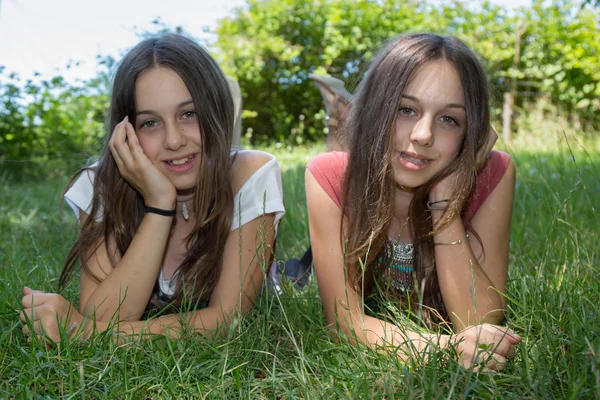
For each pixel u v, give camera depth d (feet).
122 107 6.21
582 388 4.25
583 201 10.89
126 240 6.56
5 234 10.91
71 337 5.51
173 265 6.80
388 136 5.80
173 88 5.94
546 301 5.89
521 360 4.94
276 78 34.24
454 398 4.21
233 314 5.67
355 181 6.04
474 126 5.86
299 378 4.84
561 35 31.63
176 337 5.50
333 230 6.23
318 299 6.73
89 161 7.84
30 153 26.20
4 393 4.49
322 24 34.04
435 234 6.06
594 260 7.42
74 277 7.39
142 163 6.10
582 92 30.83
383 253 6.47
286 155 25.68
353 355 5.21
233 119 6.55
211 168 6.18
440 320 6.42
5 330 5.63
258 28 34.37
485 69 6.13
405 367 4.71
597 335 4.81
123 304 5.97
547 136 25.58
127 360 5.16
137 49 6.13
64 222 11.59
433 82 5.65
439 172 5.95
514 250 8.54
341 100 10.64
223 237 6.31
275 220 6.66
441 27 31.81
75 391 4.79
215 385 4.81
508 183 6.50
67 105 27.40
